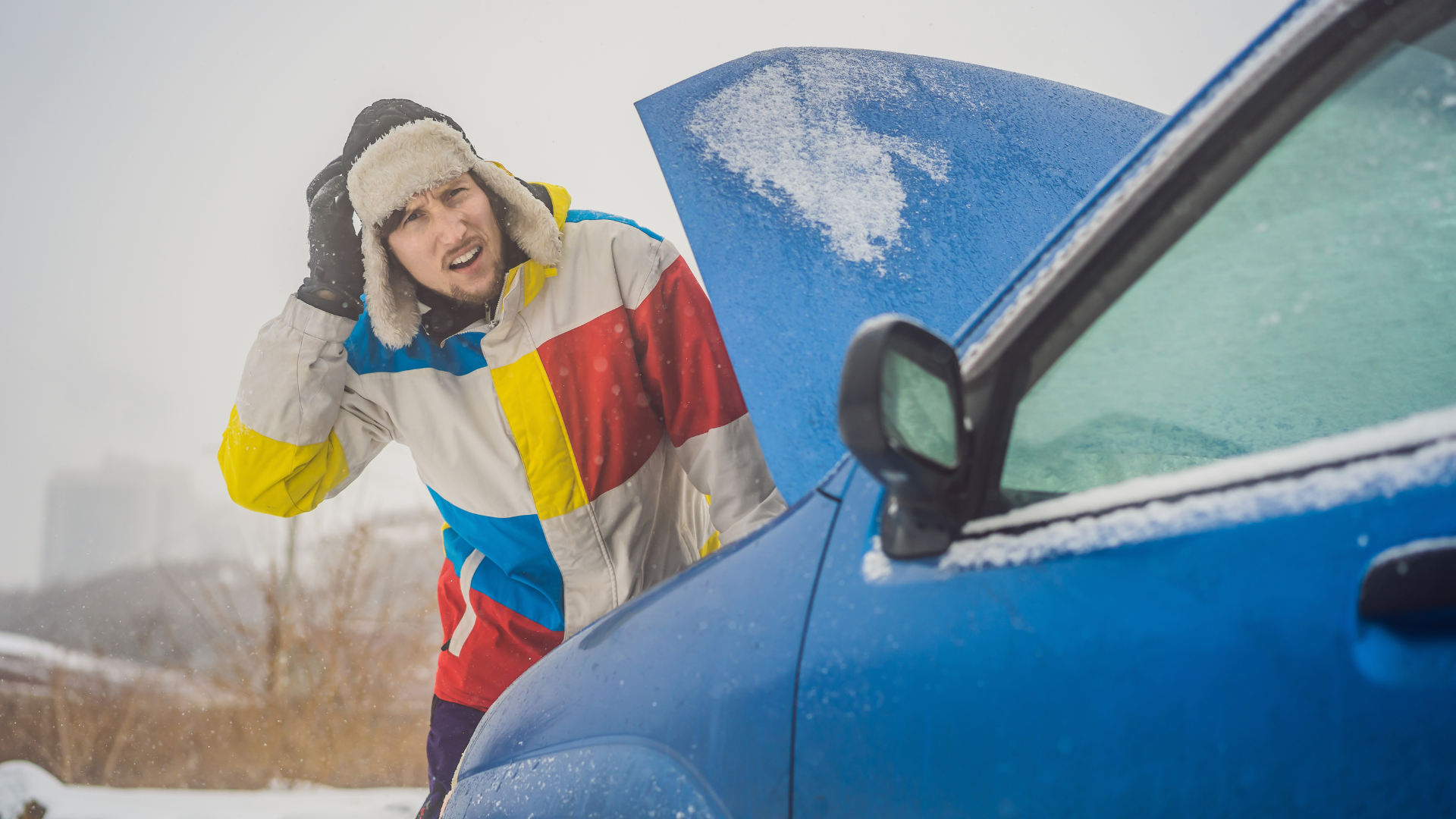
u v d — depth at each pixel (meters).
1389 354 0.87
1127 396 0.91
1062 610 0.74
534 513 2.29
